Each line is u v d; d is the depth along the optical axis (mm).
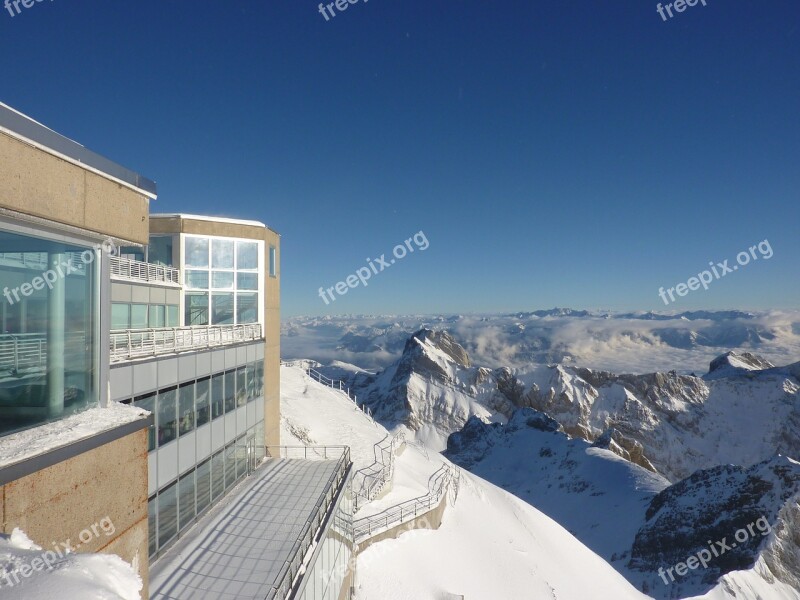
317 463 17578
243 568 9711
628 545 90000
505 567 28078
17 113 4254
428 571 22188
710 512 86000
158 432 10969
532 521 42219
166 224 17047
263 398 18516
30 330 4738
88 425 5004
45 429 4715
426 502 27859
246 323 18516
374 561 20562
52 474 4316
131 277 13930
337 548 13125
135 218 6230
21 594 2861
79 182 5125
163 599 8617
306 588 9242
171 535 11227
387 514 24500
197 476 12820
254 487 14812
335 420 38438
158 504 10773
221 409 14570
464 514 32594
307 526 10125
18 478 3936
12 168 4250
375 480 27641
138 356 10555
